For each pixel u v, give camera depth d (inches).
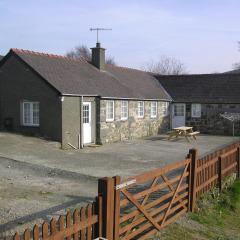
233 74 1355.8
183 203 386.3
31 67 863.1
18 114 895.7
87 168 604.4
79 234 235.5
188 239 335.3
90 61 1120.8
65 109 836.0
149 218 315.9
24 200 384.8
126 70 1284.4
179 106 1327.5
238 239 367.2
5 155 655.1
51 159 663.8
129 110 1063.0
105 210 250.5
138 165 655.8
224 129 1264.8
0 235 286.0
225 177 523.2
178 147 924.0
